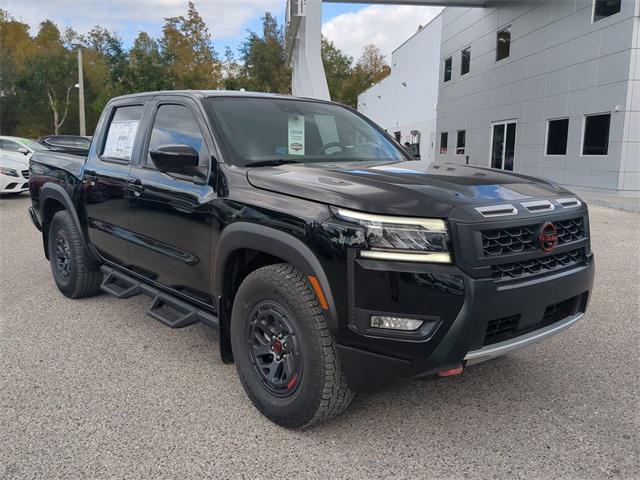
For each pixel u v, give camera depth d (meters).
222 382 3.57
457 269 2.47
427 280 2.44
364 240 2.48
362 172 3.07
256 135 3.60
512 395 3.38
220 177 3.28
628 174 14.66
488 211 2.60
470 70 23.14
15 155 13.98
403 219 2.48
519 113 19.42
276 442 2.86
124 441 2.87
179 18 50.16
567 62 16.66
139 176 3.99
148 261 4.02
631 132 14.52
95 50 54.28
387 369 2.55
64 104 50.47
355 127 4.29
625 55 14.34
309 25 17.19
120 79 35.66
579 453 2.76
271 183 2.98
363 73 67.75
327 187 2.75
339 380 2.73
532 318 2.72
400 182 2.80
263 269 2.96
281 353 2.95
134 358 3.95
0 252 7.66
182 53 47.25
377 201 2.54
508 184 3.00
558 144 17.41
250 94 4.02
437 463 2.68
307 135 3.86
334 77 67.81
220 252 3.17
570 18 16.44
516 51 19.42
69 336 4.38
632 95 14.34
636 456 2.73
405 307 2.46
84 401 3.30
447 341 2.47
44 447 2.81
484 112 22.06
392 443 2.85
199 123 3.61
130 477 2.57
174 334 4.44
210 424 3.04
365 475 2.59
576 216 3.03
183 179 3.56
